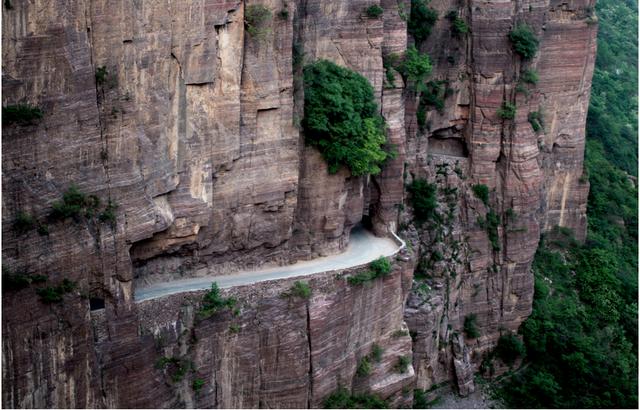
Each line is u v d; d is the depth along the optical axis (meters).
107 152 36.94
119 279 37.66
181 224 41.22
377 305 49.31
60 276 35.41
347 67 50.62
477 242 60.38
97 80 36.16
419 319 55.12
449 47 59.84
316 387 45.59
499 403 58.66
